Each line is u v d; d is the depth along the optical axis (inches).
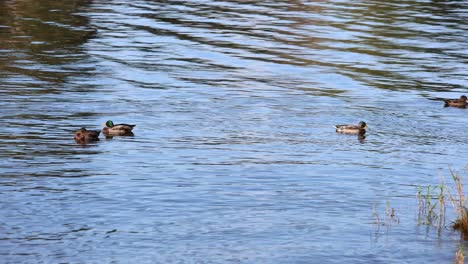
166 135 1103.6
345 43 1822.1
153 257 702.5
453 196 879.1
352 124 1189.1
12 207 807.7
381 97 1368.1
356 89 1417.3
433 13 2261.3
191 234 756.0
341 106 1298.0
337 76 1512.1
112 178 911.7
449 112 1284.4
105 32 1823.3
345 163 999.6
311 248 729.6
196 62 1579.7
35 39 1712.6
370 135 1139.3
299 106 1288.1
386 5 2373.3
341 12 2228.1
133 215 799.7
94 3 2215.8
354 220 802.8
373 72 1553.9
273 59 1638.8
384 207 842.2
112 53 1617.9
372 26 2036.2
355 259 708.0
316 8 2292.1
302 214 816.3
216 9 2217.0
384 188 905.5
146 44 1721.2
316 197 869.2
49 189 865.5
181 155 1013.2
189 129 1136.2
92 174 924.0
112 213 803.4
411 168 986.1
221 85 1406.3
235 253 714.8
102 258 697.0
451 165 1003.9
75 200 835.4
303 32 1935.3
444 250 732.0
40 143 1042.1
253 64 1585.9
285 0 2423.7
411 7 2353.6
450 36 1932.8
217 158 1004.6
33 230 753.0
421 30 1999.3
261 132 1133.7
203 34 1860.2
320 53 1711.4
